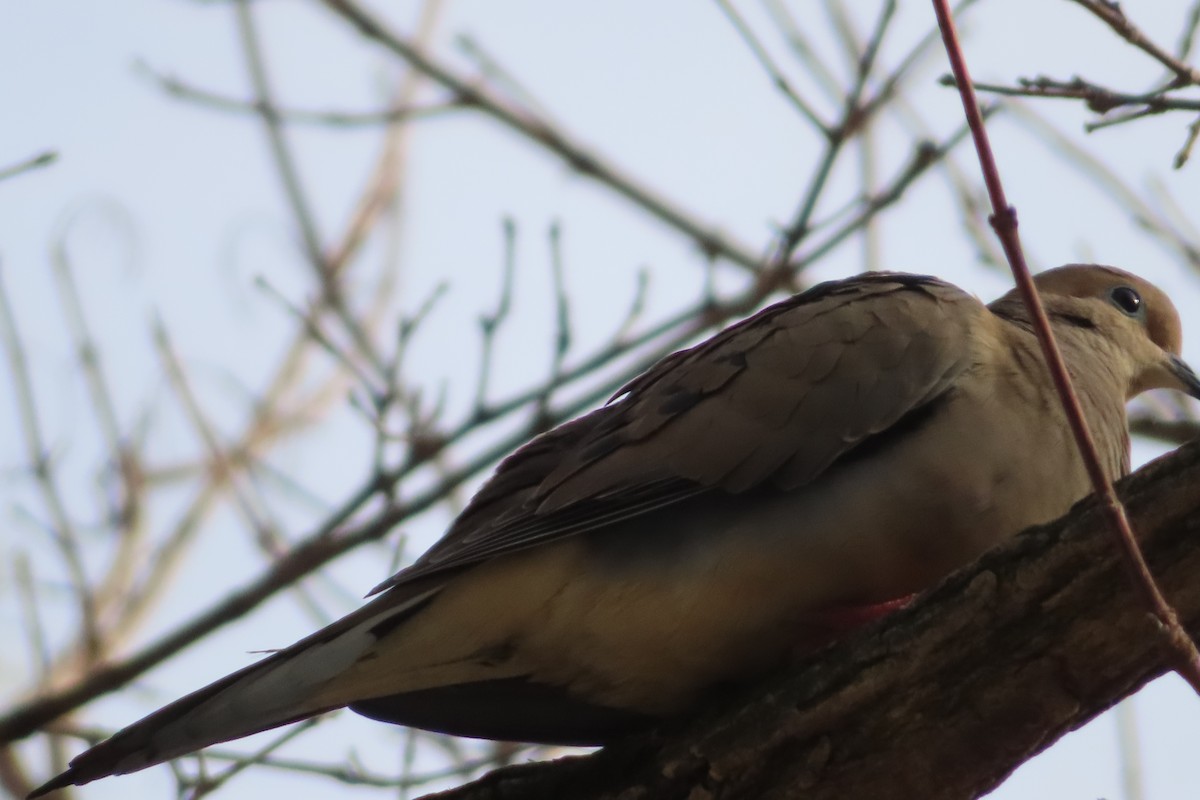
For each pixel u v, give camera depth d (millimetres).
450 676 8969
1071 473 9664
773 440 9211
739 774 8078
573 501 9023
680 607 8766
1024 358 9836
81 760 7934
